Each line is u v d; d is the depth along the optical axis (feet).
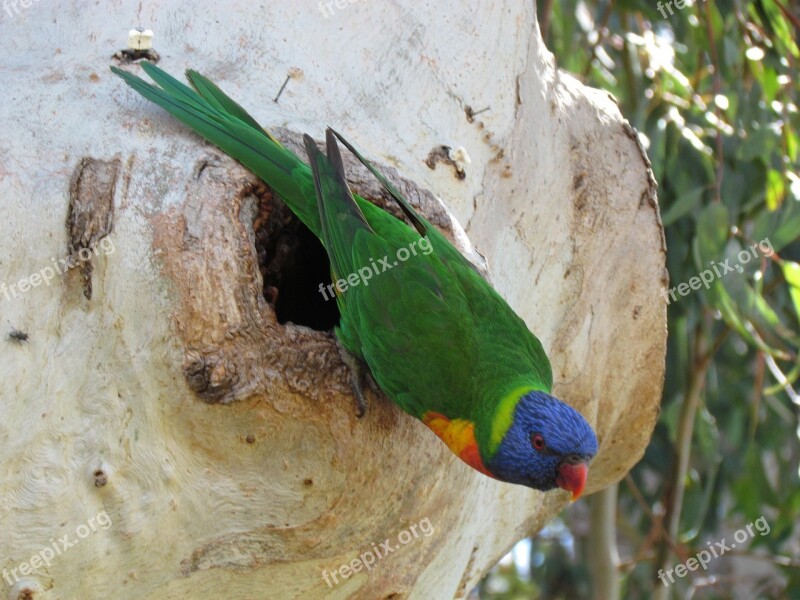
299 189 10.37
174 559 9.71
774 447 22.06
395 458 10.23
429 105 12.03
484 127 12.36
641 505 21.29
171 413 9.42
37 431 9.24
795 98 19.77
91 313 9.43
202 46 11.37
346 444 9.79
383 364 10.11
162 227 9.48
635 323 14.61
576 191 13.80
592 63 20.42
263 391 9.37
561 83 14.07
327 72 11.64
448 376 10.14
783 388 20.24
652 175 14.66
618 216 14.20
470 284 10.59
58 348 9.38
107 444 9.37
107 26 11.28
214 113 10.32
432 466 10.68
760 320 17.60
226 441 9.54
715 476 21.40
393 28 12.08
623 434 15.48
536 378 10.52
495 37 12.59
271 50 11.50
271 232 10.85
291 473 9.77
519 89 12.77
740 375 21.57
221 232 9.57
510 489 13.92
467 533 12.34
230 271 9.45
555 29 19.95
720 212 16.71
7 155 9.78
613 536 21.06
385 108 11.76
